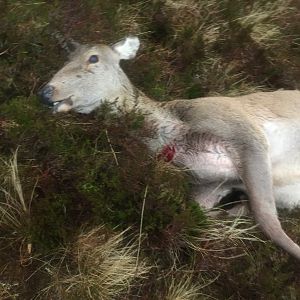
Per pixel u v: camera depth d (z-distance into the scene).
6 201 1.59
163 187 1.64
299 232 1.79
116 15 2.08
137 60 2.00
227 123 1.70
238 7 2.28
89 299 1.53
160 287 1.61
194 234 1.65
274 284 1.63
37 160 1.64
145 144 1.72
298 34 2.34
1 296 1.50
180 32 2.16
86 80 1.67
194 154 1.71
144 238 1.62
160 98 1.94
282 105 1.84
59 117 1.67
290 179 1.80
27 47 1.85
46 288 1.53
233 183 1.75
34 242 1.55
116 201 1.61
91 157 1.64
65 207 1.59
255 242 1.72
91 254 1.57
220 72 2.14
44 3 1.96
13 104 1.68
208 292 1.63
